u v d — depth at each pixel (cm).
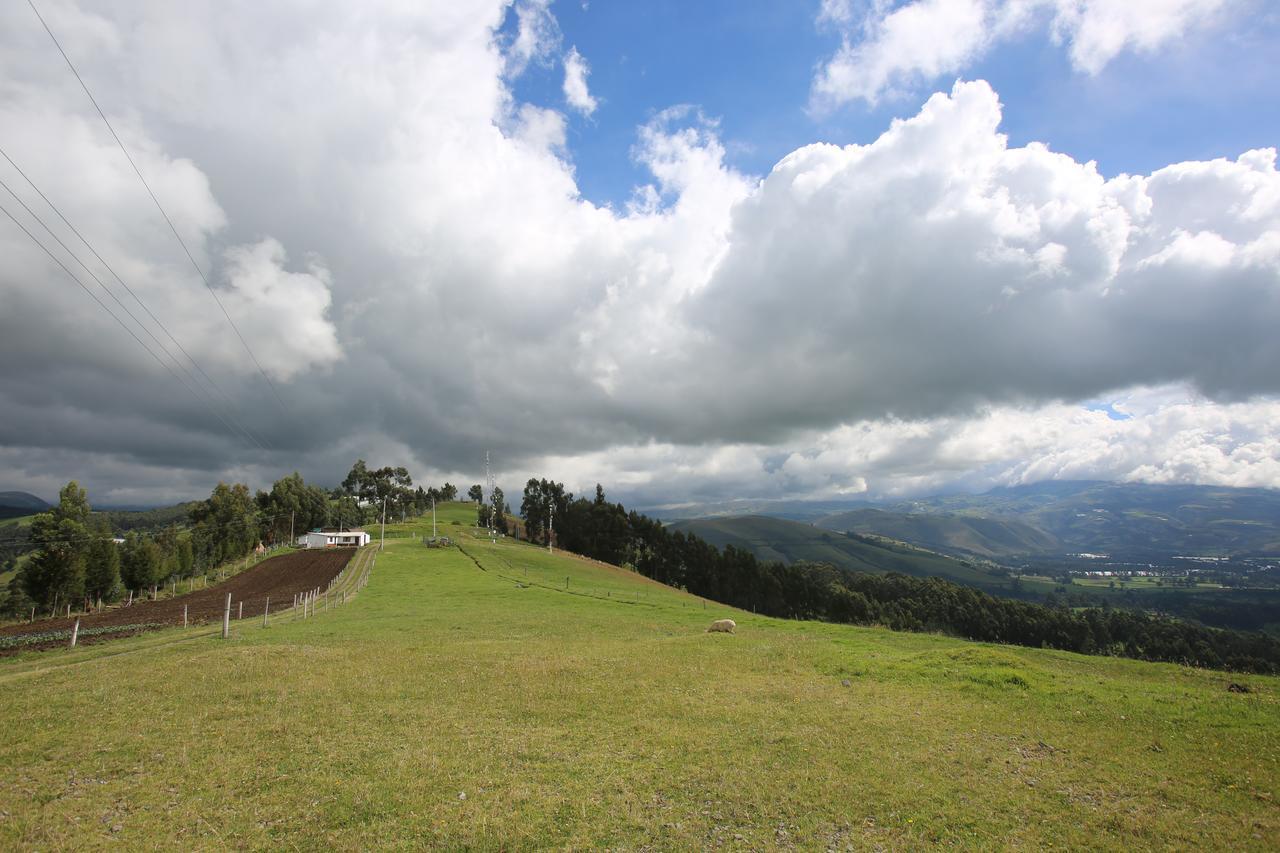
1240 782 1439
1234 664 11044
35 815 1259
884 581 16900
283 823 1250
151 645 3603
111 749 1636
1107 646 12288
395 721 1916
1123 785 1441
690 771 1525
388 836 1201
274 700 2117
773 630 4375
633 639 3822
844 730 1834
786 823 1271
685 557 15312
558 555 12862
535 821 1265
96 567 7388
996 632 13162
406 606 5669
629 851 1165
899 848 1173
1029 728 1841
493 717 1973
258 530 14000
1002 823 1266
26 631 4822
